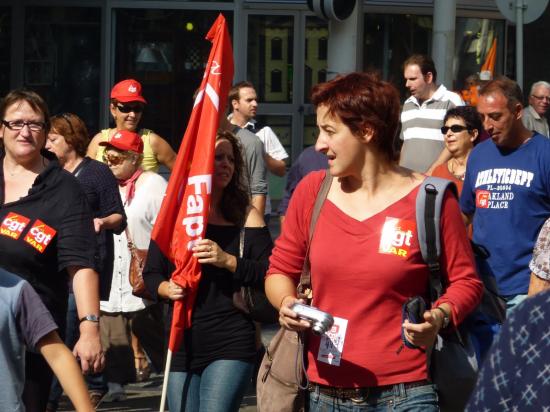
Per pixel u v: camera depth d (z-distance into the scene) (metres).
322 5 11.69
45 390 5.81
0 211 5.82
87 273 5.75
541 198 7.15
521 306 3.15
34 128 5.91
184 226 6.20
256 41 18.05
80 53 18.08
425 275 4.82
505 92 7.13
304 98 18.20
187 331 6.08
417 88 11.32
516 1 11.98
